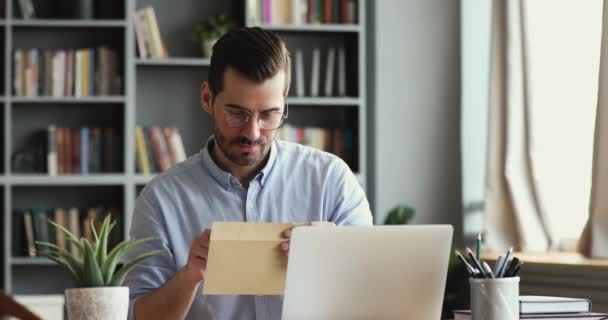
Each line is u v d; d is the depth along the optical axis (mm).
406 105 5066
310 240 1848
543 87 4504
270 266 1874
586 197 4418
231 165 2311
